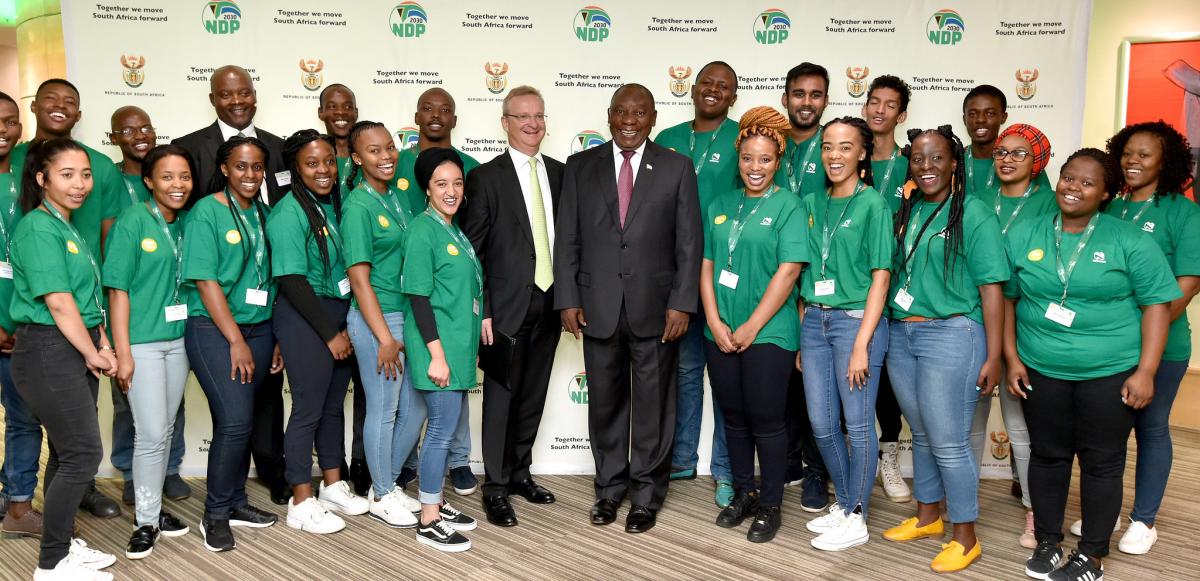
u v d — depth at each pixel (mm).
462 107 3453
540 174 2977
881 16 3445
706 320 2836
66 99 2920
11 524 2789
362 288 2643
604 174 2824
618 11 3447
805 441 3133
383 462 2859
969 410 2504
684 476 3451
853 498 2732
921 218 2510
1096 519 2412
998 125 3184
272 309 2754
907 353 2566
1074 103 3438
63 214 2381
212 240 2547
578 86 3469
